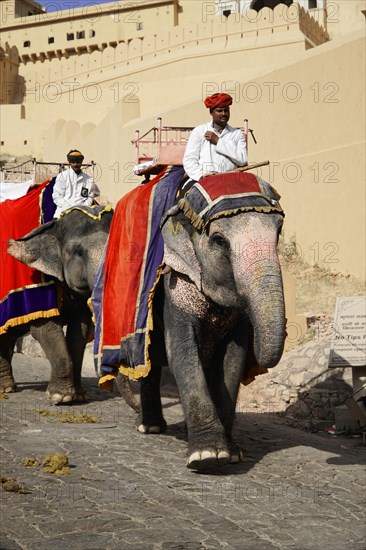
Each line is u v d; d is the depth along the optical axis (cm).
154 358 690
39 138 4594
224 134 663
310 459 663
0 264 962
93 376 1212
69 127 3872
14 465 601
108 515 486
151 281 649
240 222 561
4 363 1025
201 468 593
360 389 847
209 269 579
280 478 596
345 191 1780
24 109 4806
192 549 433
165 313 636
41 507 496
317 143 1880
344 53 1800
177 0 4838
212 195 582
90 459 628
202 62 3569
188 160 655
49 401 942
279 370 1072
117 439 710
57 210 963
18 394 1007
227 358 643
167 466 616
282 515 505
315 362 1040
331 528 485
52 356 927
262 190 585
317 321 1334
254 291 535
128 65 4156
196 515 495
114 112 3117
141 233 673
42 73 5075
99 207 930
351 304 863
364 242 1712
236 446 643
